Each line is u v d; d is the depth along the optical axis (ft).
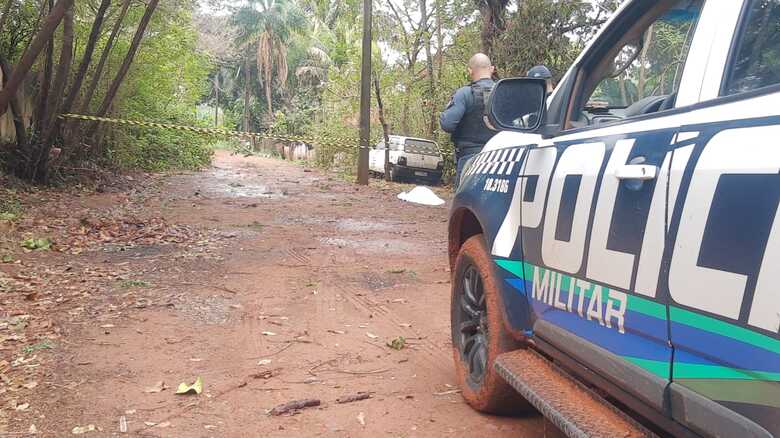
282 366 14.19
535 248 9.91
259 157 128.16
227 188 52.60
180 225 32.07
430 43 68.64
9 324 16.05
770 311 5.44
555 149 9.73
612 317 7.82
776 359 5.38
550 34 46.78
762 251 5.56
